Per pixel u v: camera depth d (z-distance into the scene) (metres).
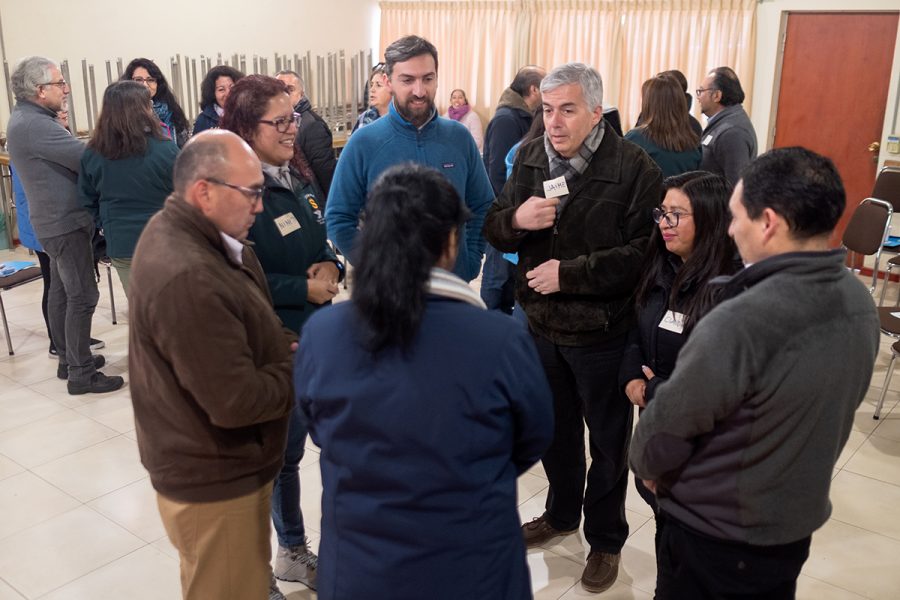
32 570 2.52
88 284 3.71
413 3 8.58
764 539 1.39
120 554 2.61
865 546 2.66
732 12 6.35
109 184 3.32
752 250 1.36
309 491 2.98
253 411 1.58
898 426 3.51
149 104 3.36
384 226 1.20
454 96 7.64
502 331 1.25
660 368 1.98
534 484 3.04
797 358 1.28
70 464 3.17
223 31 7.54
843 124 6.02
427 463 1.23
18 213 4.02
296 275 2.13
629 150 2.11
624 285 2.09
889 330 3.50
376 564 1.26
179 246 1.53
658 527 2.09
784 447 1.34
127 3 6.73
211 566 1.71
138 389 1.62
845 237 4.54
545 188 2.09
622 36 7.12
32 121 3.44
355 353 1.24
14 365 4.13
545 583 2.46
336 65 7.37
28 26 6.13
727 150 3.86
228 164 1.58
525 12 7.65
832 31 5.93
